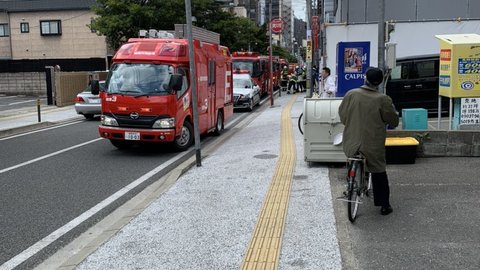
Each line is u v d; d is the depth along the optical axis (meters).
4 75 33.56
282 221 5.77
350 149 5.60
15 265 5.09
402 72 14.72
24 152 12.04
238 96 22.75
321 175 8.04
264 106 25.52
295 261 4.61
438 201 6.35
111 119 11.59
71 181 8.91
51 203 7.45
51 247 5.61
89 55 44.16
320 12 40.97
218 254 4.88
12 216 6.80
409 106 14.76
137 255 4.95
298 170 8.48
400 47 20.38
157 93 11.41
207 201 6.84
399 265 4.46
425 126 9.25
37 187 8.46
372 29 20.39
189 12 9.16
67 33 44.31
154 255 4.93
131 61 11.99
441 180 7.36
